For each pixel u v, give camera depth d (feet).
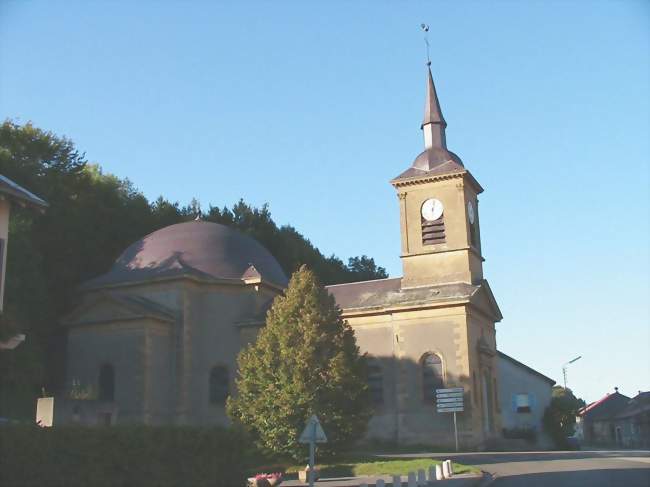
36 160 155.12
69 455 52.75
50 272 143.02
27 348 119.96
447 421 128.06
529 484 73.87
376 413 132.87
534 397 179.11
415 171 145.18
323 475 91.50
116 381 123.54
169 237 140.36
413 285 140.67
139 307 124.88
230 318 132.87
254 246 145.38
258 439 100.22
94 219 157.89
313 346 100.78
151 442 59.11
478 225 149.79
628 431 244.22
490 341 144.97
